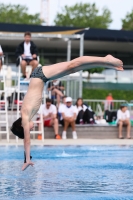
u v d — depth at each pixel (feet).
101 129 81.76
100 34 144.05
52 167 45.75
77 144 67.82
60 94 86.43
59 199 30.42
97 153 58.34
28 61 78.02
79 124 82.79
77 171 43.24
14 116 82.89
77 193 32.63
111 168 45.68
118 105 100.68
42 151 59.00
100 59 33.04
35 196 31.37
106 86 155.22
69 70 33.81
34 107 33.73
